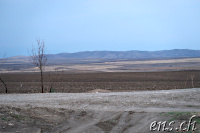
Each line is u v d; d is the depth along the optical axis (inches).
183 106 561.9
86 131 387.5
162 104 587.8
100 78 2378.2
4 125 366.6
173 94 739.4
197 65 5152.6
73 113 497.4
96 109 530.0
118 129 398.6
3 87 1593.3
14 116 423.2
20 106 539.5
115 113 494.9
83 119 456.1
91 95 775.1
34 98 719.1
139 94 769.6
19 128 366.0
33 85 1728.6
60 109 525.3
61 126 410.6
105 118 461.4
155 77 2404.0
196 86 1558.8
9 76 2787.9
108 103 605.3
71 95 786.2
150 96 711.1
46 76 2684.5
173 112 479.2
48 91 1333.7
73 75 2807.6
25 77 2618.1
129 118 458.0
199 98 661.3
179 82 1876.2
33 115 455.8
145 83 1807.3
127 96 723.4
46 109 516.1
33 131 360.2
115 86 1598.2
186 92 788.6
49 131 380.5
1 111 443.2
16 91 1352.1
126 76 2578.7
